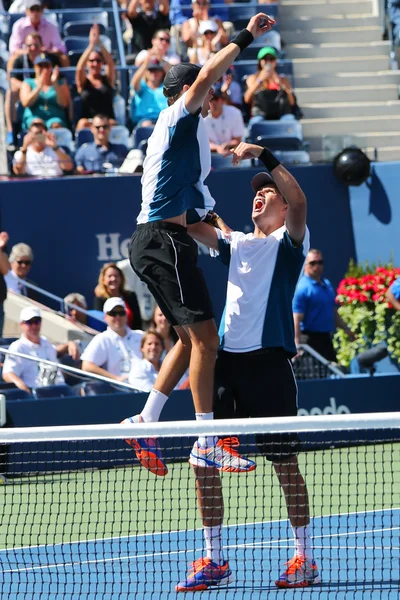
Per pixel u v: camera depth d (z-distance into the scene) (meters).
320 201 31.77
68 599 12.30
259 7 39.88
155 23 37.88
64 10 38.91
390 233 31.39
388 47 39.94
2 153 32.56
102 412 22.81
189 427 11.36
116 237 30.89
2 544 15.49
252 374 13.07
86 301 30.80
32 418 22.19
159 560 14.26
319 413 24.88
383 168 31.38
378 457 21.81
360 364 26.30
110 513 17.34
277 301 13.05
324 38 40.38
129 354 24.02
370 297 26.56
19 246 28.36
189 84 12.72
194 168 12.46
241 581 13.00
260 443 12.98
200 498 12.88
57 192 30.72
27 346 23.64
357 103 37.97
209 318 12.39
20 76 34.50
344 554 14.05
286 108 35.12
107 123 31.81
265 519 16.83
